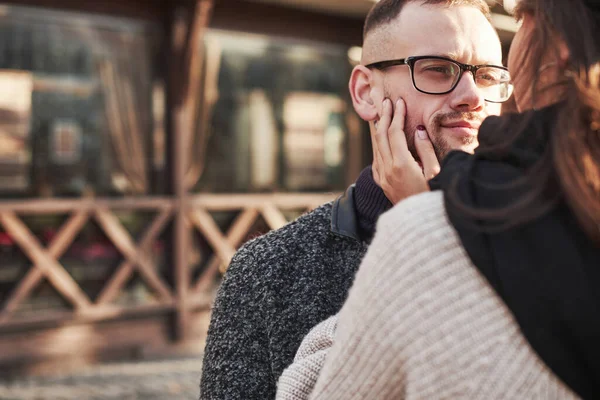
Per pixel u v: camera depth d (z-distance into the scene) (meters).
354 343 0.82
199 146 7.36
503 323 0.74
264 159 7.77
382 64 1.39
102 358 6.44
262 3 7.45
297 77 7.91
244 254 1.47
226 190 7.55
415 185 1.31
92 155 6.75
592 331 0.70
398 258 0.79
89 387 5.58
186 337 6.86
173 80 6.70
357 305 0.83
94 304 6.43
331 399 0.85
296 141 7.96
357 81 1.47
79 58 6.64
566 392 0.72
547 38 0.85
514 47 0.98
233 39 7.43
